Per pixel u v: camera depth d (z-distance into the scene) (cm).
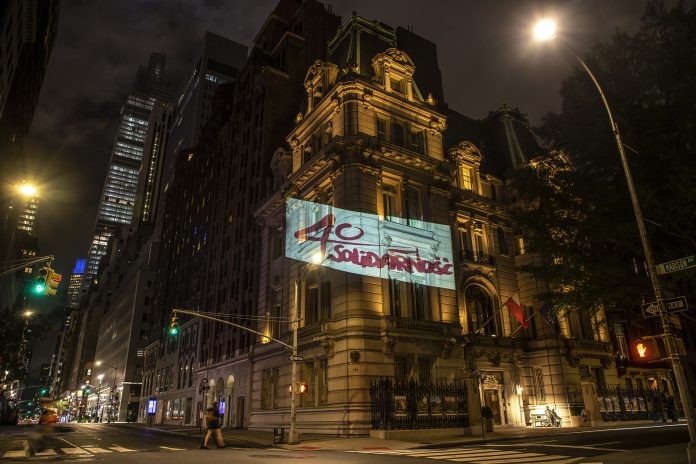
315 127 4041
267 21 6662
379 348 3052
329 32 6222
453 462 1488
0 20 4309
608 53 1727
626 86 1681
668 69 1554
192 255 7525
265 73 5550
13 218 8619
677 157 1456
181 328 7275
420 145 3931
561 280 1861
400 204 3594
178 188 9500
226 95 7875
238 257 5481
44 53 8194
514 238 4481
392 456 1731
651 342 1278
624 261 1698
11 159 7394
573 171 1845
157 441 2759
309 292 3700
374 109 3712
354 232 3256
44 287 2375
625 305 1880
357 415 2844
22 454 1900
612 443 1998
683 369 1209
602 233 1686
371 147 3500
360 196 3362
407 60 4038
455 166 4297
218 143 7212
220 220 6359
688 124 1439
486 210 4359
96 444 2481
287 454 1845
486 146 4938
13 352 5528
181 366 6994
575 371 3931
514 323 4106
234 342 5100
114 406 11381
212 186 7125
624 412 3856
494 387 3734
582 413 3697
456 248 3988
